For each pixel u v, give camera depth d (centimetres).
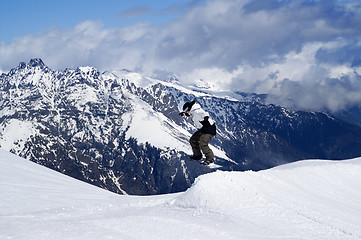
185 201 1257
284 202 1345
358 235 1117
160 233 917
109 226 941
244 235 966
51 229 848
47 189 1928
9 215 1162
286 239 970
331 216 1296
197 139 856
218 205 1192
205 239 900
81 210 1335
